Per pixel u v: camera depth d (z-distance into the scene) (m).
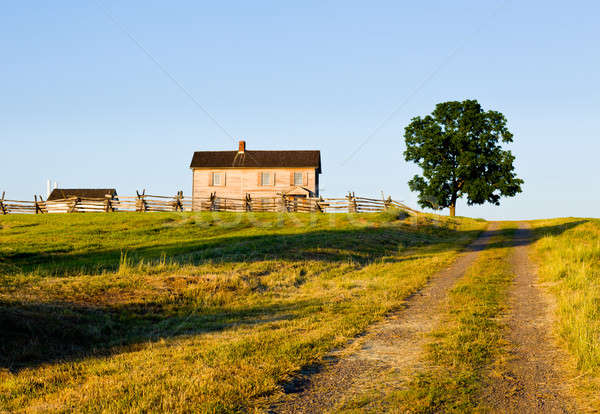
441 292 15.98
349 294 15.80
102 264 20.48
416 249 28.91
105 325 11.73
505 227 42.06
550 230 35.81
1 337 9.85
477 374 7.91
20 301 12.00
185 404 6.71
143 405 6.66
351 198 44.19
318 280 18.95
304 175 54.03
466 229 41.38
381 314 12.86
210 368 8.30
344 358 9.02
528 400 6.81
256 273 19.22
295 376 8.01
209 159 56.25
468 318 11.84
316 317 12.68
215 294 15.58
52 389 7.74
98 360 9.34
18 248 24.80
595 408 6.48
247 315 13.47
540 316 12.15
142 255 23.72
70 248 25.56
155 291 15.11
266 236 30.42
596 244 24.45
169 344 10.45
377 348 9.64
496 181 54.25
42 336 10.38
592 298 12.53
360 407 6.63
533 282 17.42
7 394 7.47
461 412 6.39
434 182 55.25
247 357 8.98
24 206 44.56
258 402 6.88
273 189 54.00
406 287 16.77
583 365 7.95
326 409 6.61
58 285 14.39
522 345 9.57
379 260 24.14
